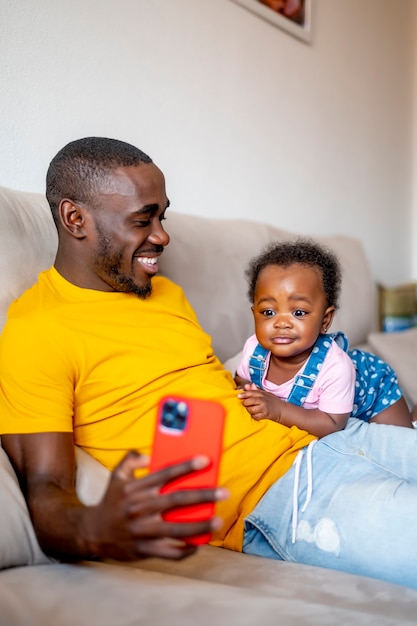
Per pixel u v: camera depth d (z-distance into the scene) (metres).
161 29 1.89
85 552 0.78
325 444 1.13
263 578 0.90
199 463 0.66
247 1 2.21
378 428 1.22
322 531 1.00
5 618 0.67
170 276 1.54
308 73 2.58
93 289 1.17
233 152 2.21
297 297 1.25
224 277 1.67
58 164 1.16
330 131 2.74
